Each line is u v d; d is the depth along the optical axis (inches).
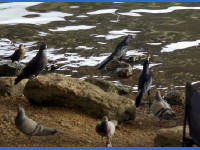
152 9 891.4
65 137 390.3
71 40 722.2
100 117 439.2
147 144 387.5
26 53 668.1
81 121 427.2
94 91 455.5
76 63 636.7
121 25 793.6
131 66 631.2
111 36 740.0
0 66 562.6
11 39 725.9
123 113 441.7
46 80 452.4
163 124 448.5
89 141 384.5
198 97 335.6
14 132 394.6
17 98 480.1
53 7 909.2
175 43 711.1
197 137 333.1
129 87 560.7
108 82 526.9
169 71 607.5
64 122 419.8
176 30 768.3
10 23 803.4
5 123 407.8
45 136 390.3
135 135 415.8
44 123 413.1
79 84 461.1
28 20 821.9
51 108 450.6
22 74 470.6
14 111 437.1
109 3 937.5
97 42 713.6
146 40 722.8
